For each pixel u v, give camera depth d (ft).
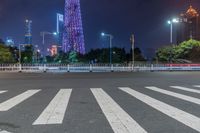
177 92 41.27
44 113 25.09
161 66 171.12
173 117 23.15
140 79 71.92
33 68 163.73
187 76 87.30
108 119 22.54
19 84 57.62
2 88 49.03
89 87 49.90
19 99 34.32
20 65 159.33
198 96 36.50
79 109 27.04
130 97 35.68
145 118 22.84
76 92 41.78
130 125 20.48
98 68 167.32
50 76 90.99
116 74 105.09
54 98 34.99
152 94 38.83
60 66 172.24
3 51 240.53
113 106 28.71
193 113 24.79
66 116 23.80
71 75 97.55
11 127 20.33
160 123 21.08
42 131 19.12
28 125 20.80
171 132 18.58
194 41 245.45
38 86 52.54
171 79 71.61
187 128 19.58
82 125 20.66
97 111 25.98
